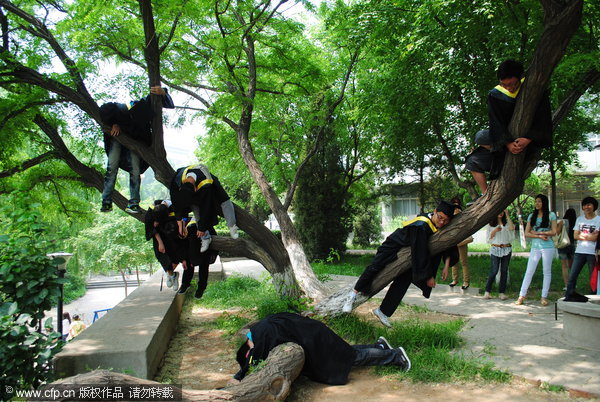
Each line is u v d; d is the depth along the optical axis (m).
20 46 6.65
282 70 10.37
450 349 4.85
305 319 4.23
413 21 8.78
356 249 22.61
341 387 4.06
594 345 4.72
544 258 7.04
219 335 6.23
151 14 5.35
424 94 9.48
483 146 4.45
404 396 3.79
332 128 14.13
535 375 3.96
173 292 7.48
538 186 18.33
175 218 5.73
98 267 20.25
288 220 8.48
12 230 4.27
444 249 4.76
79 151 8.07
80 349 4.04
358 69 13.17
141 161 5.88
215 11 8.10
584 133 12.03
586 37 7.46
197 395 3.15
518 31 7.43
